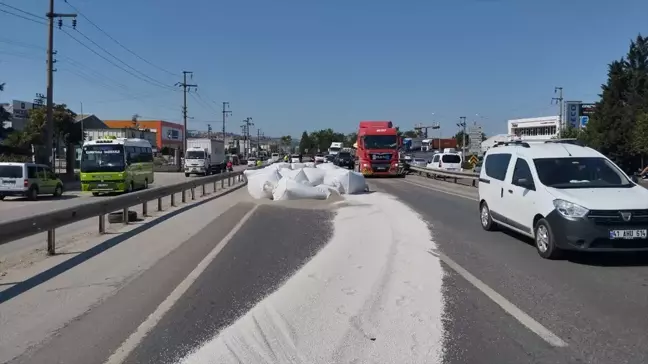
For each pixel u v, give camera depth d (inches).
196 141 2231.8
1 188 978.7
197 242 451.8
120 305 268.2
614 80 2466.8
